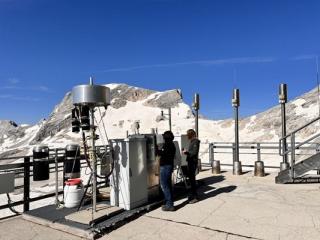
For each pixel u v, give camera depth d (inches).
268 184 349.1
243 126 2418.8
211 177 409.7
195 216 225.3
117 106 4067.4
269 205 253.0
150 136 273.1
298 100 2330.2
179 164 336.8
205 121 3115.2
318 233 187.5
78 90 221.1
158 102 4138.8
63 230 199.3
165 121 3405.5
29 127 5974.4
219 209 242.8
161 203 257.3
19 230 202.1
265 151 1257.4
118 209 226.5
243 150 1349.7
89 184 260.4
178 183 341.7
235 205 254.4
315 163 333.4
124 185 234.4
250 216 223.1
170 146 244.1
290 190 312.3
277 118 2191.2
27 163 250.7
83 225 198.1
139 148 247.0
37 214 224.8
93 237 184.5
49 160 255.0
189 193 295.9
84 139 230.8
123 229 200.8
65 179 267.9
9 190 231.1
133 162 238.8
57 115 4320.9
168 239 182.5
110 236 189.0
